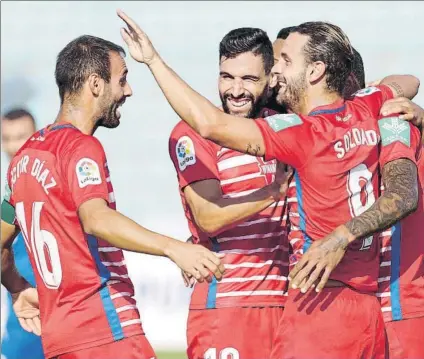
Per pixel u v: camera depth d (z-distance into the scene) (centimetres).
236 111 1464
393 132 1261
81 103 1328
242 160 1434
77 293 1288
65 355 1291
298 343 1254
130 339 1292
